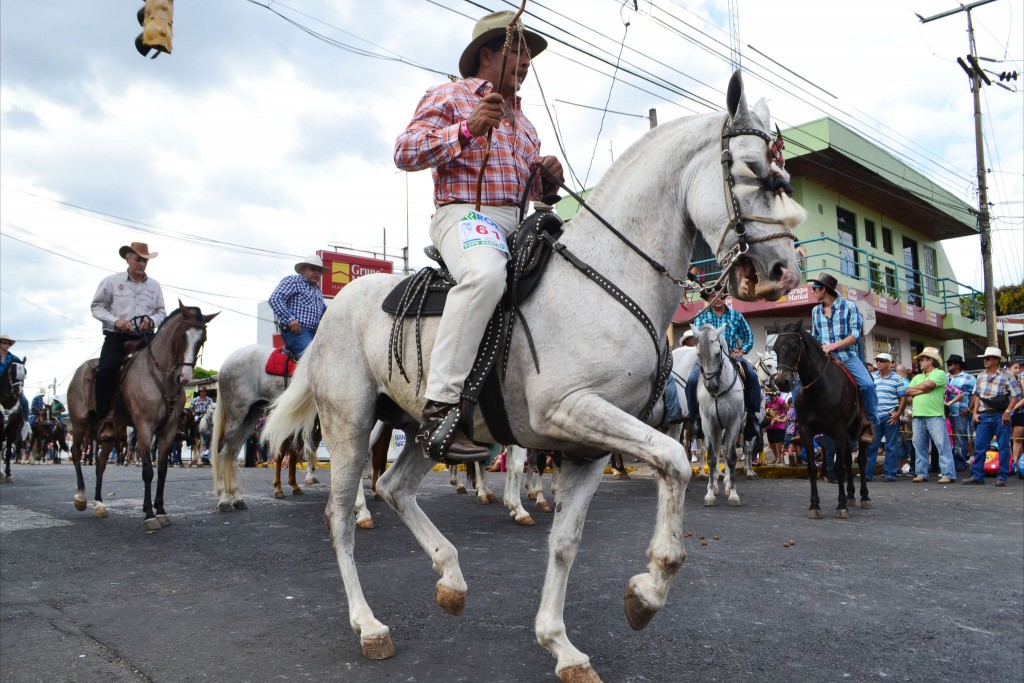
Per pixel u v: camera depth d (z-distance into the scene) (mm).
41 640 3502
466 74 3551
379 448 7715
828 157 18047
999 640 3396
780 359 7258
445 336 2895
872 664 3084
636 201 2918
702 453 13336
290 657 3188
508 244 3049
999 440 10477
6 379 11828
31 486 10500
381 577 4578
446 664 3072
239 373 7738
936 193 22312
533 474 9281
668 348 2938
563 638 2826
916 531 6277
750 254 2639
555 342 2754
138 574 4801
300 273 8227
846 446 7340
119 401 6934
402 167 3199
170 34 3268
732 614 3770
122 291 7363
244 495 8961
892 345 20734
